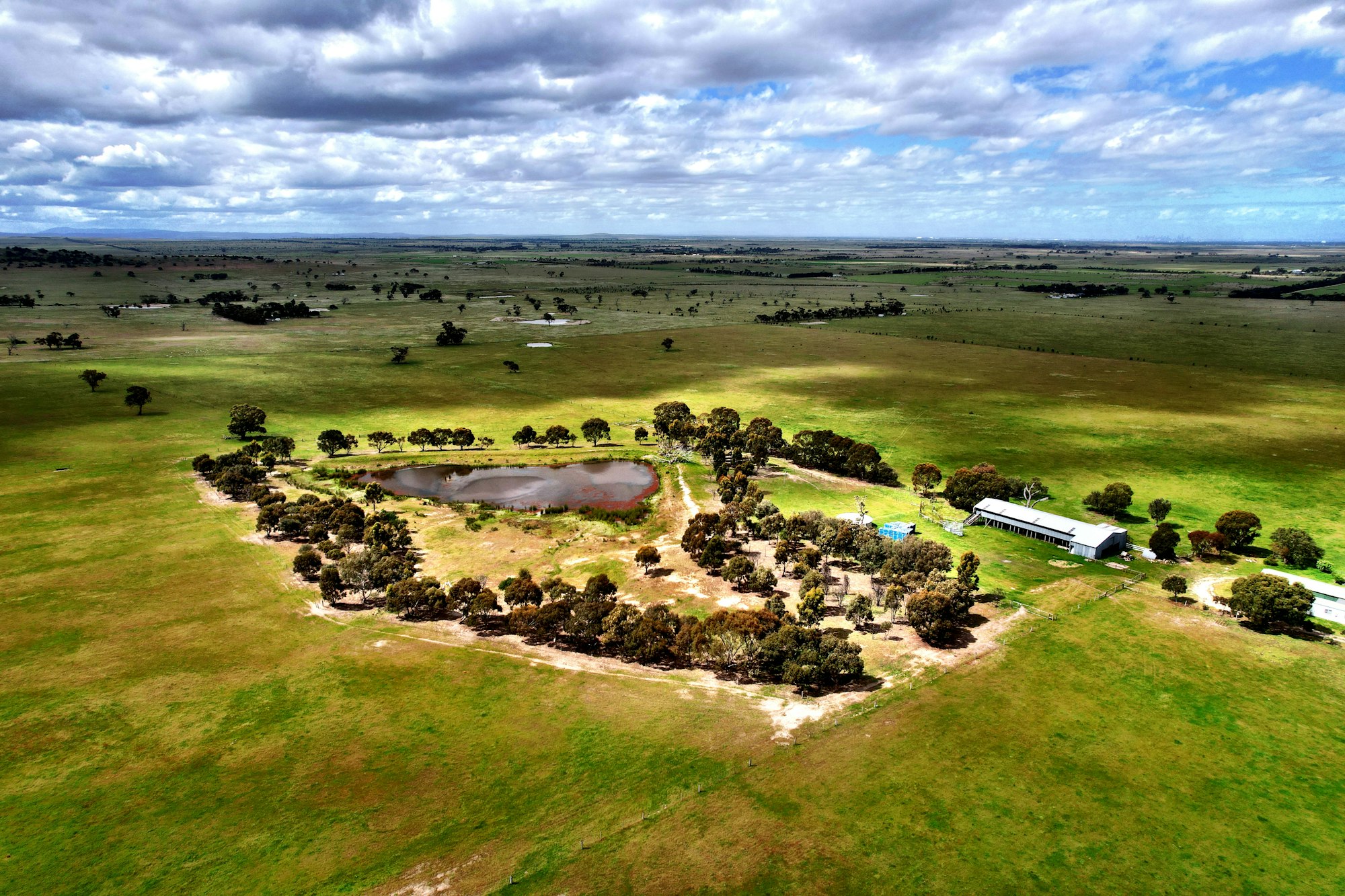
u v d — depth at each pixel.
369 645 81.69
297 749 64.31
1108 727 67.31
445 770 61.84
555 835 55.03
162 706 70.00
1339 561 102.44
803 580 92.25
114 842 54.22
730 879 50.97
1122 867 52.00
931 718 68.56
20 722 67.44
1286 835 54.97
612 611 83.12
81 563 99.62
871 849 53.53
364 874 51.50
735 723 68.19
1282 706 70.56
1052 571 101.12
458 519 120.75
